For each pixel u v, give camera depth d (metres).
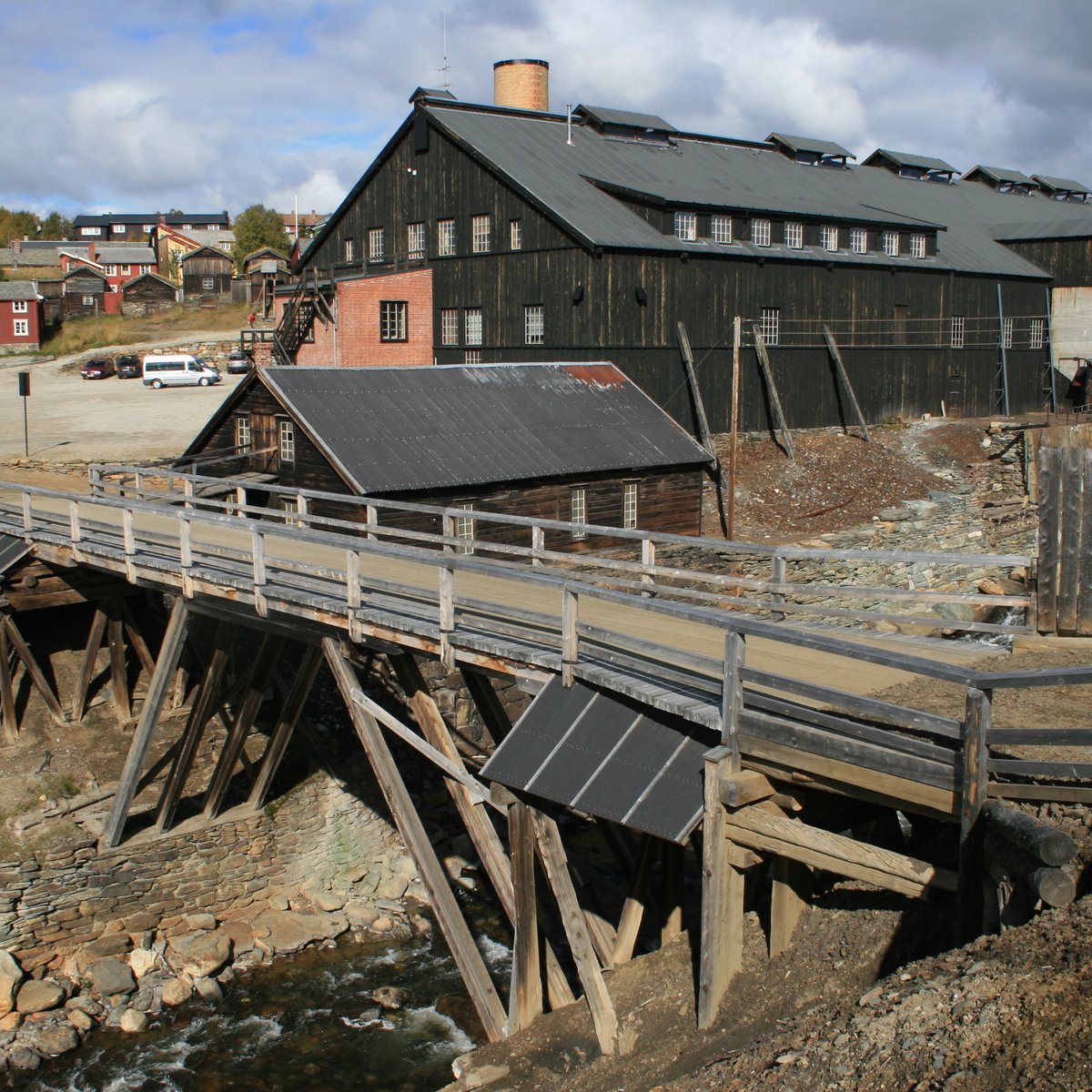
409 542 24.92
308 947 17.48
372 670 20.92
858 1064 6.68
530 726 10.10
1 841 17.16
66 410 48.12
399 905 18.52
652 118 46.31
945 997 6.80
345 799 19.47
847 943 9.01
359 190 44.75
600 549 28.64
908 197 52.78
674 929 12.45
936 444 41.97
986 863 7.55
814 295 41.22
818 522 34.66
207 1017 15.79
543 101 49.12
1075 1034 6.02
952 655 10.96
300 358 41.22
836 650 8.08
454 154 40.44
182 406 49.66
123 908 17.31
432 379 29.50
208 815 18.03
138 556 16.92
